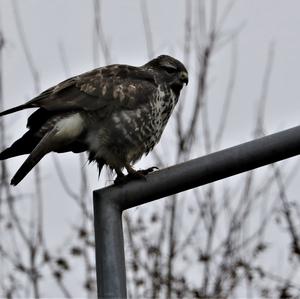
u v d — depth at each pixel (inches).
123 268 336.8
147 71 498.0
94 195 346.3
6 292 598.5
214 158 347.6
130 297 608.7
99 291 334.6
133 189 346.0
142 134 481.7
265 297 589.9
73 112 462.0
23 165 434.6
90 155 481.4
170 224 626.8
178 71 507.8
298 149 344.2
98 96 470.3
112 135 472.1
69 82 473.1
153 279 611.2
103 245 339.0
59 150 477.4
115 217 343.3
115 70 486.0
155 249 619.5
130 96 478.0
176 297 606.5
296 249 590.9
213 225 627.8
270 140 344.8
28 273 604.7
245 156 346.3
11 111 444.8
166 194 350.9
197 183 350.0
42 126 454.6
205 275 612.7
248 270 602.2
